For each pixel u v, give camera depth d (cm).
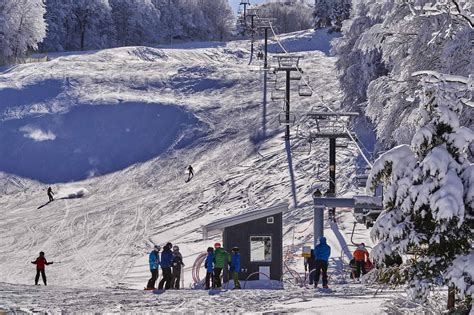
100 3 17075
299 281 3509
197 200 6800
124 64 11994
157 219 6359
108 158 8412
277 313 1580
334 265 4050
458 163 1333
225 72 11062
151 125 9069
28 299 1986
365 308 1577
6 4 12412
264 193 6575
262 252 3450
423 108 1370
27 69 11462
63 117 9281
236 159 7856
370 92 3853
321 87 10112
